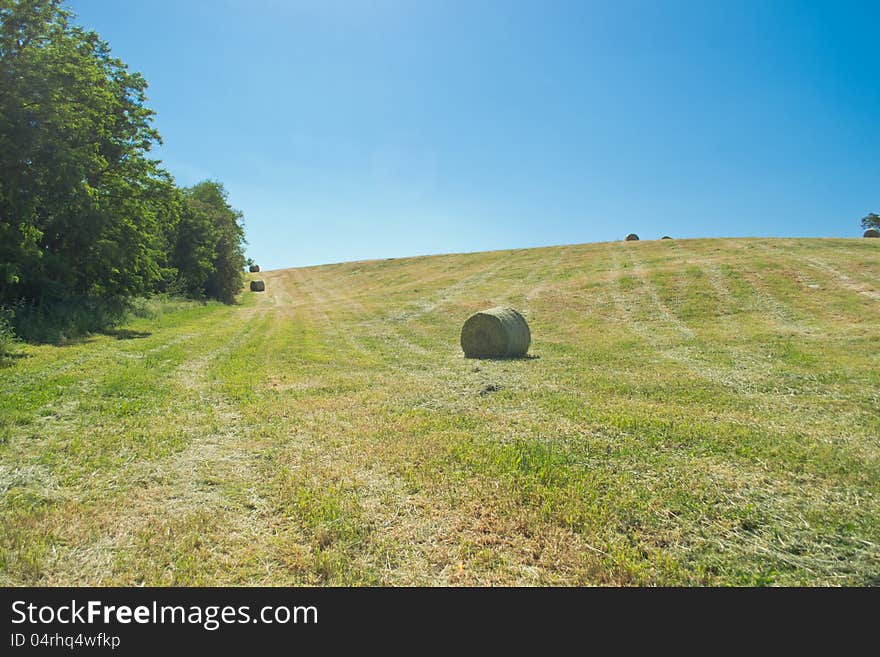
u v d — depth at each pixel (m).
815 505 4.24
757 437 5.96
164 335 16.73
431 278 41.16
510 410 7.49
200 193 44.47
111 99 17.44
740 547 3.60
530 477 4.76
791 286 23.19
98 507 4.19
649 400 8.10
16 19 14.58
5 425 6.15
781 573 3.31
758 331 16.42
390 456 5.38
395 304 29.41
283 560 3.48
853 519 3.99
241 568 3.38
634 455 5.39
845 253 29.91
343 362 12.55
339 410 7.46
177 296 31.25
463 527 3.89
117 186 18.75
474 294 30.25
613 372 10.83
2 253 14.68
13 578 3.21
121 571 3.32
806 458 5.30
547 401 7.96
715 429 6.28
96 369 9.97
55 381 8.55
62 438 5.89
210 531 3.84
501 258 47.56
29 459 5.19
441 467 5.08
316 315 26.36
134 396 8.03
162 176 20.91
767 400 8.02
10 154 14.38
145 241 20.52
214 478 4.83
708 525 3.92
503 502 4.26
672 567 3.34
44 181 15.47
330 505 4.18
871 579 3.25
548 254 45.97
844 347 13.03
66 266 16.89
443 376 10.56
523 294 28.30
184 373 10.31
